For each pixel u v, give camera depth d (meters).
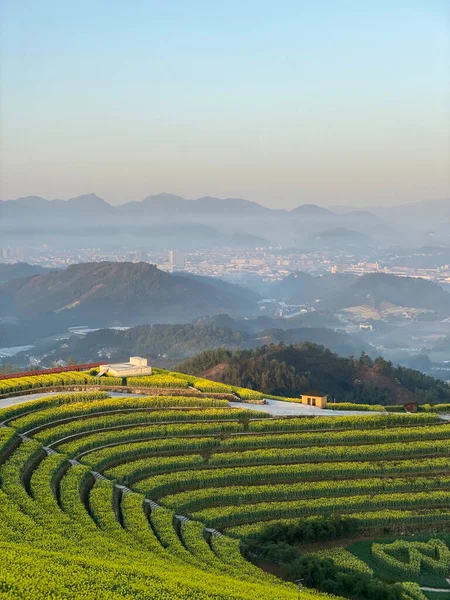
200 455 97.56
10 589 52.53
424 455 102.94
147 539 73.44
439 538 85.62
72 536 68.75
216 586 61.00
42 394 118.31
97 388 123.88
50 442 96.12
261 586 65.12
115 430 102.50
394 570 77.19
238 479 93.00
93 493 82.69
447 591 74.25
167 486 89.50
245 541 80.69
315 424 108.44
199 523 81.31
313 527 82.38
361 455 100.62
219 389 127.38
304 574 73.00
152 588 57.25
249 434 105.25
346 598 70.00
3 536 64.94
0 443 89.62
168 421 107.56
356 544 82.88
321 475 95.75
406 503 90.56
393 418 112.62
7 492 77.31
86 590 54.84
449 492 92.94
